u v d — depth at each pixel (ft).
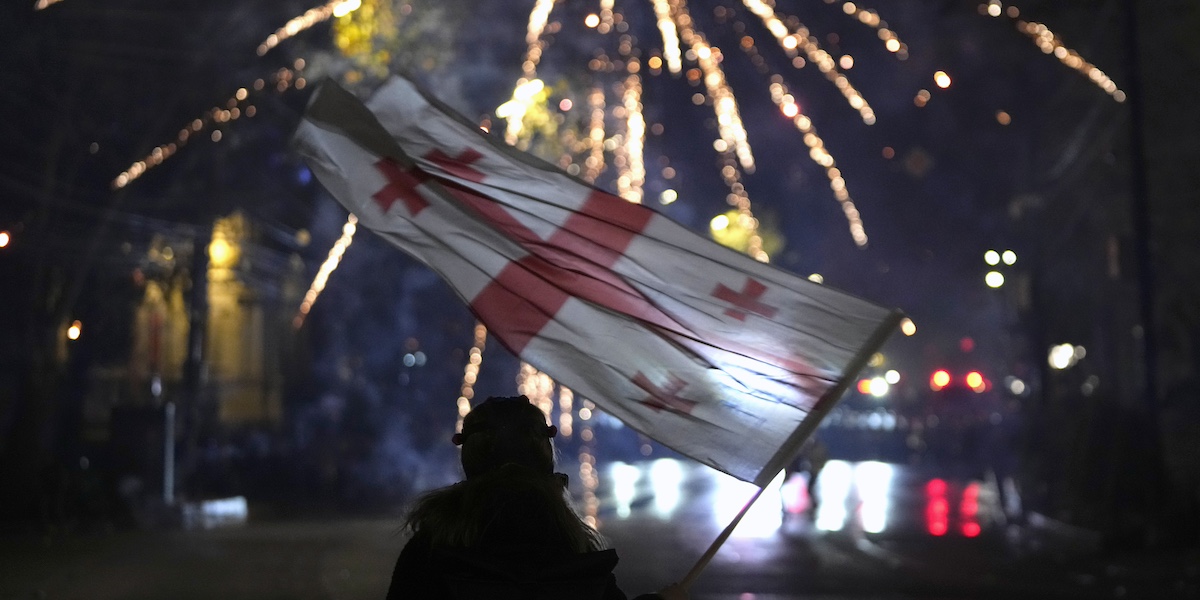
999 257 132.57
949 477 130.62
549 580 11.37
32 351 90.84
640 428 14.39
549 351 14.58
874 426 220.84
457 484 12.16
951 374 158.61
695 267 14.71
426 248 14.67
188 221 102.01
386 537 78.95
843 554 68.80
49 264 91.30
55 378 91.35
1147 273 72.49
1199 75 87.76
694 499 105.81
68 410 106.11
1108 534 68.80
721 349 14.51
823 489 116.26
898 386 195.93
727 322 14.56
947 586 56.75
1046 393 98.07
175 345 135.33
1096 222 103.65
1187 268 90.33
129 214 95.81
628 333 14.61
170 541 77.97
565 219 14.83
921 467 149.07
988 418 143.43
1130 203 94.84
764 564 64.28
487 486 11.74
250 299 140.97
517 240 14.76
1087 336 108.27
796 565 63.82
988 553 68.39
